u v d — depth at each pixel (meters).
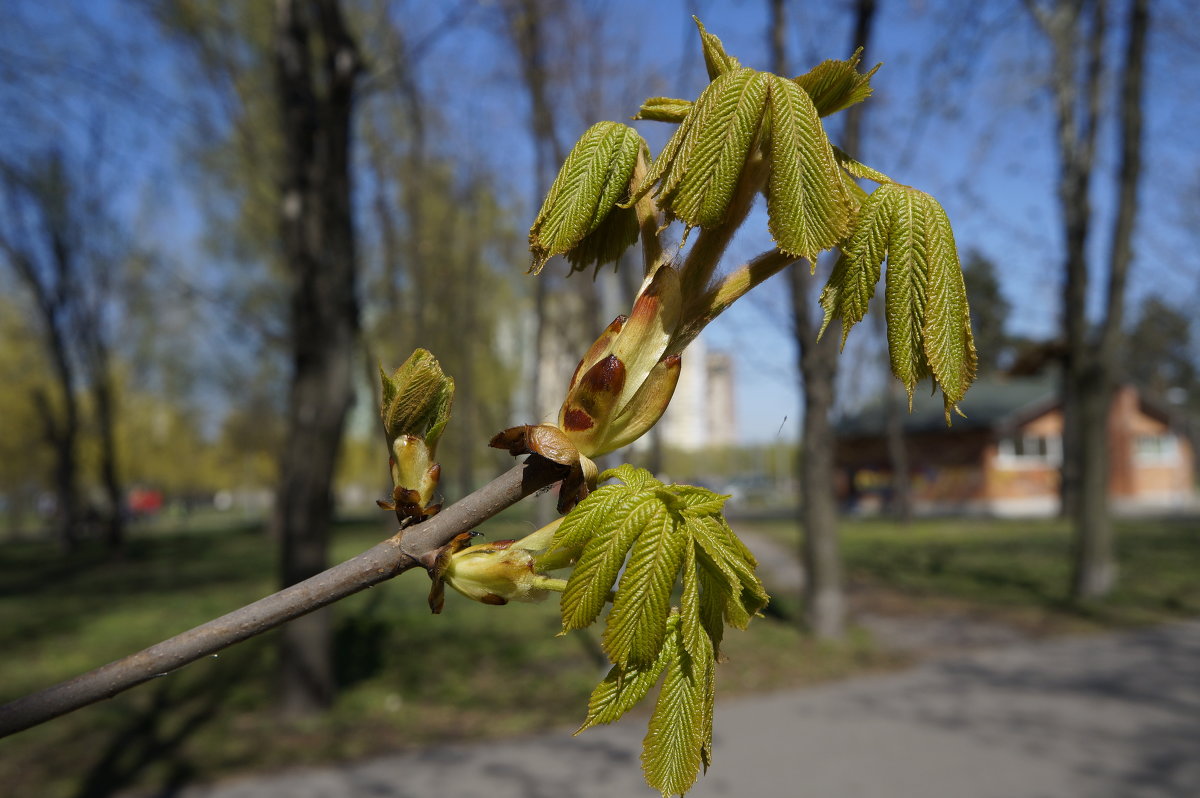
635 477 0.73
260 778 6.38
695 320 0.74
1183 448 41.25
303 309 8.38
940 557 19.48
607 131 0.79
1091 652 10.09
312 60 8.77
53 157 20.91
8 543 36.62
